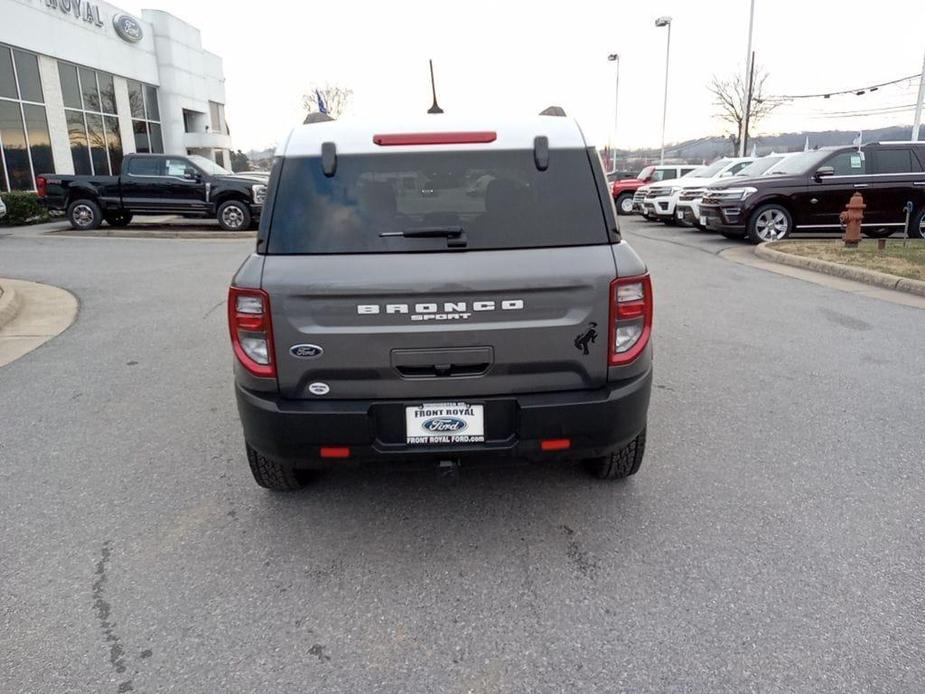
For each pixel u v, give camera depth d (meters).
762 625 2.67
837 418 4.69
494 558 3.17
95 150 25.53
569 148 3.09
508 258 2.95
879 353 6.16
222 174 18.08
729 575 2.99
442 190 3.01
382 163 3.03
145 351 6.52
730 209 13.71
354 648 2.60
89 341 6.87
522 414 3.00
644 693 2.35
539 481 3.89
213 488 3.86
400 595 2.91
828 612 2.73
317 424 3.00
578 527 3.41
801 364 5.86
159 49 30.48
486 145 3.05
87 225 17.56
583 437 3.09
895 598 2.81
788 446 4.26
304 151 3.06
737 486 3.77
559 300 2.96
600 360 3.06
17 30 20.67
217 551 3.24
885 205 13.36
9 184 20.56
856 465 4.00
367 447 3.04
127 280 10.33
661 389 5.27
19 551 3.24
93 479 3.96
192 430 4.66
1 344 6.78
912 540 3.22
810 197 13.38
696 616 2.73
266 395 3.07
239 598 2.89
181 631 2.69
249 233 17.02
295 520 3.52
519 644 2.60
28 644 2.62
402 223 2.98
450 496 3.75
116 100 27.06
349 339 2.95
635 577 3.00
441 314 2.93
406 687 2.40
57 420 4.83
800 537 3.27
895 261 10.45
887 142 13.57
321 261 2.94
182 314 8.05
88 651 2.58
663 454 4.17
